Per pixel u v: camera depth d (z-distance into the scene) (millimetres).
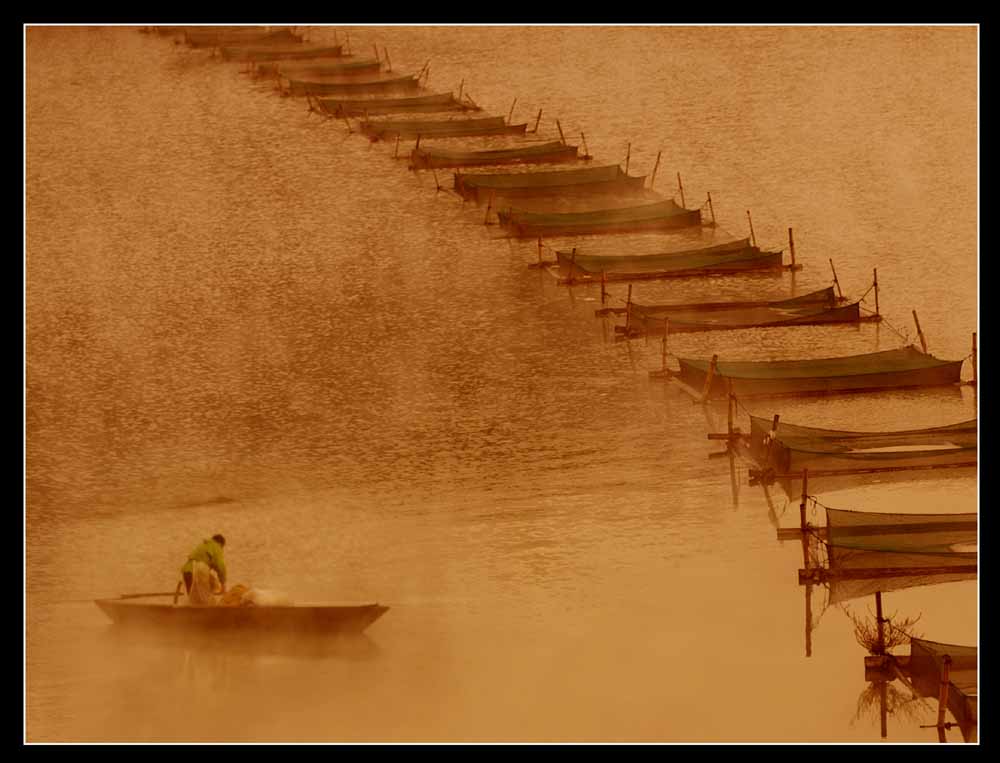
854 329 107375
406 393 98938
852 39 182750
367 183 144750
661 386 98500
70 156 153750
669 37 190000
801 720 58812
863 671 63031
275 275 122500
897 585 69125
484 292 117375
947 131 151000
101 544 78625
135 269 124688
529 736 57625
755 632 66750
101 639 67938
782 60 177625
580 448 89312
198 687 62469
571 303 114438
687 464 86125
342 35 197250
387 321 112000
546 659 64562
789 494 81062
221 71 181625
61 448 92250
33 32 192875
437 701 60719
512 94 172750
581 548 75750
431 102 168125
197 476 87688
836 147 149125
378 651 65500
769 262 119438
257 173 147875
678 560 74188
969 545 70625
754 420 86688
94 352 108000
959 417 91625
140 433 94312
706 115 161625
